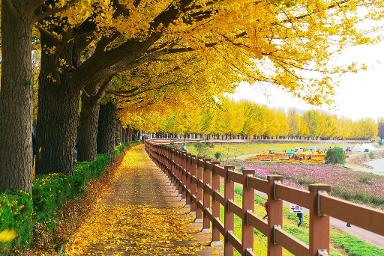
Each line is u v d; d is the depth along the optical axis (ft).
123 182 71.56
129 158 143.33
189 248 28.22
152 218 39.37
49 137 37.76
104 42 34.73
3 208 16.30
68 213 29.04
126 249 27.94
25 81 24.16
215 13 26.48
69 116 38.06
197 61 49.44
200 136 484.33
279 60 27.14
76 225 30.68
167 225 36.17
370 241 55.83
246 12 23.25
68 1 23.80
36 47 48.24
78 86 37.68
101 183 54.90
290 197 14.62
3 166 23.71
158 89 61.41
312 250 12.44
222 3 24.34
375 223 9.60
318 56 26.07
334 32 24.58
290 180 177.47
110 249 27.89
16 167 23.66
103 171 58.95
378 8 23.97
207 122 336.08
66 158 38.09
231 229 24.89
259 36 25.09
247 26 24.53
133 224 36.29
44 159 37.73
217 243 29.22
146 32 29.19
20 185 23.58
